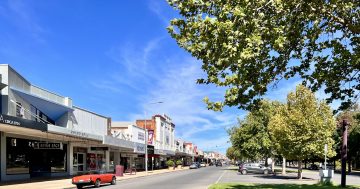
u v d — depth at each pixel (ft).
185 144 452.76
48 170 134.51
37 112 125.08
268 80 39.27
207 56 35.14
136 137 229.45
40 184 101.55
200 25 34.47
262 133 176.86
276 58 40.29
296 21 38.81
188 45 36.70
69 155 145.89
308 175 163.12
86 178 96.89
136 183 112.98
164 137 324.60
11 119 86.22
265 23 35.58
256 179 124.57
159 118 308.60
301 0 37.17
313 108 116.98
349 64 43.80
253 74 38.32
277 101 175.52
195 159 550.77
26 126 92.99
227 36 33.37
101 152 180.14
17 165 115.44
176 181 118.83
